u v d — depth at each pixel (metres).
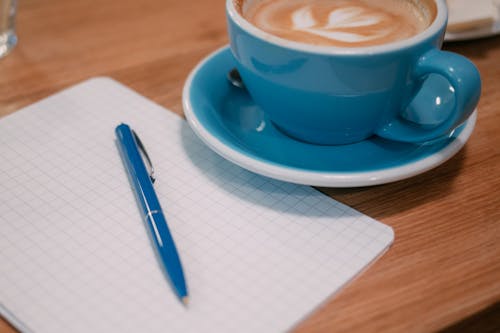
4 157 0.45
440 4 0.43
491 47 0.60
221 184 0.42
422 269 0.35
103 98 0.52
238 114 0.49
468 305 0.33
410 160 0.40
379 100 0.41
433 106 0.46
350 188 0.42
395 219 0.40
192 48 0.61
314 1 0.52
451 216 0.40
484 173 0.44
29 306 0.32
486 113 0.50
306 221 0.39
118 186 0.42
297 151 0.45
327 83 0.39
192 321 0.31
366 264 0.35
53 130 0.48
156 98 0.53
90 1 0.71
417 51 0.38
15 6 0.62
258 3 0.52
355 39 0.46
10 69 0.58
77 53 0.60
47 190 0.42
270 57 0.39
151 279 0.34
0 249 0.36
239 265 0.35
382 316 0.32
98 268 0.35
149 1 0.71
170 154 0.45
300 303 0.33
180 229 0.38
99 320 0.31
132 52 0.60
